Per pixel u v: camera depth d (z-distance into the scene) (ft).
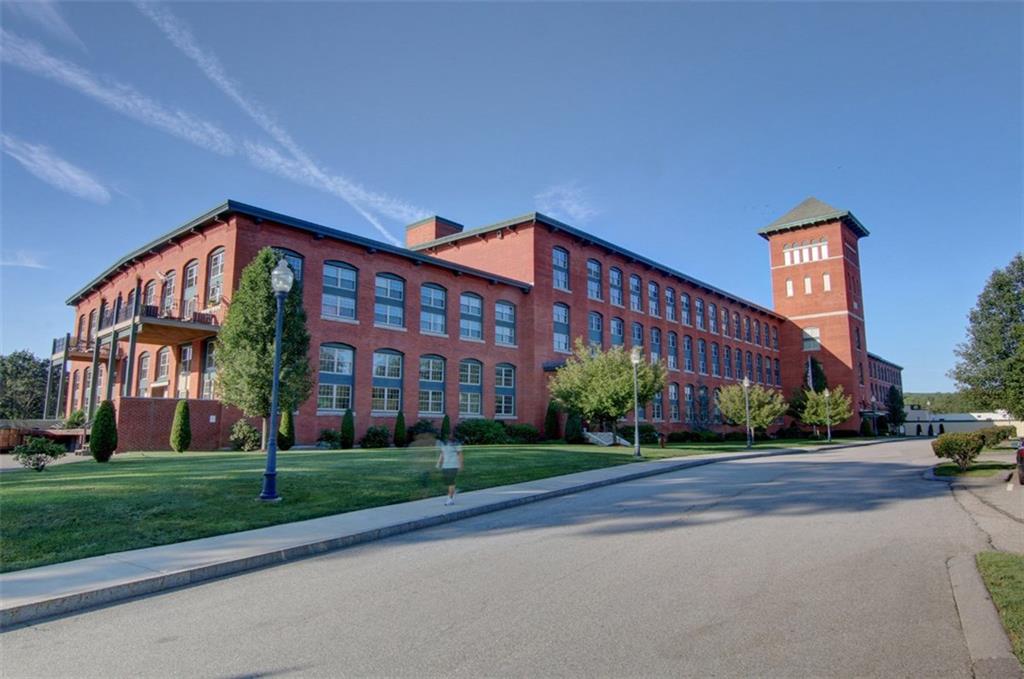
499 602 21.26
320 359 105.60
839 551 28.09
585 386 118.52
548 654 16.58
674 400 182.91
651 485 55.52
